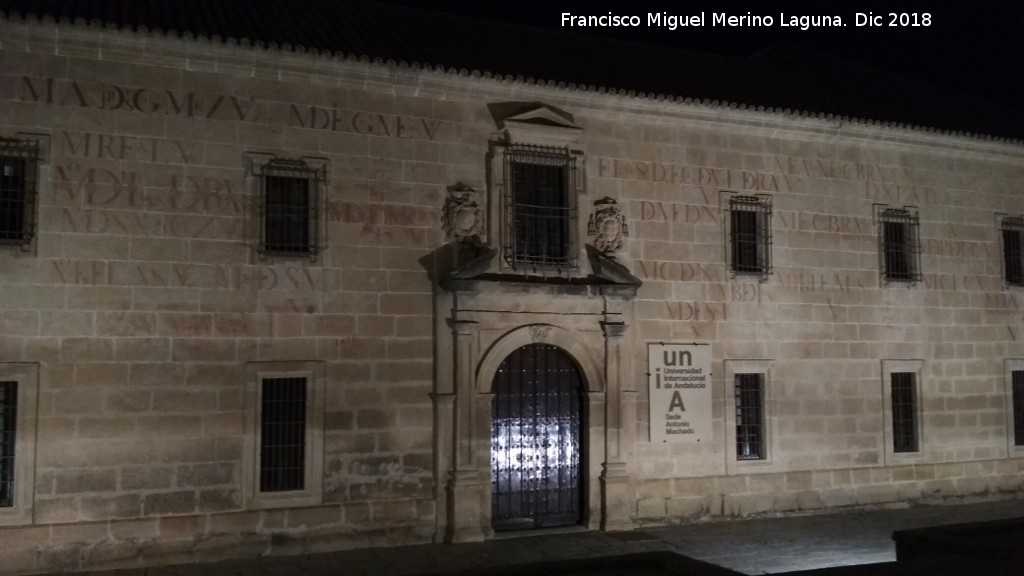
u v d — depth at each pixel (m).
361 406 13.56
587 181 15.36
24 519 11.69
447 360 14.10
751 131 16.77
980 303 18.81
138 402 12.33
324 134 13.66
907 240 18.25
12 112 12.02
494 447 14.62
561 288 14.73
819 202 17.33
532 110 14.88
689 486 15.66
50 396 11.92
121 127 12.54
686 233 16.08
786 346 16.73
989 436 18.58
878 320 17.66
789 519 16.14
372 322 13.73
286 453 13.20
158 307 12.54
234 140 13.12
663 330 15.72
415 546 13.59
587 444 15.05
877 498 17.23
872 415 17.39
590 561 10.62
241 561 12.56
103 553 12.00
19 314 11.87
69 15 12.14
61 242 12.13
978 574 9.51
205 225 12.88
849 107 18.25
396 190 14.06
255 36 13.16
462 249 14.30
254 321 13.04
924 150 18.47
